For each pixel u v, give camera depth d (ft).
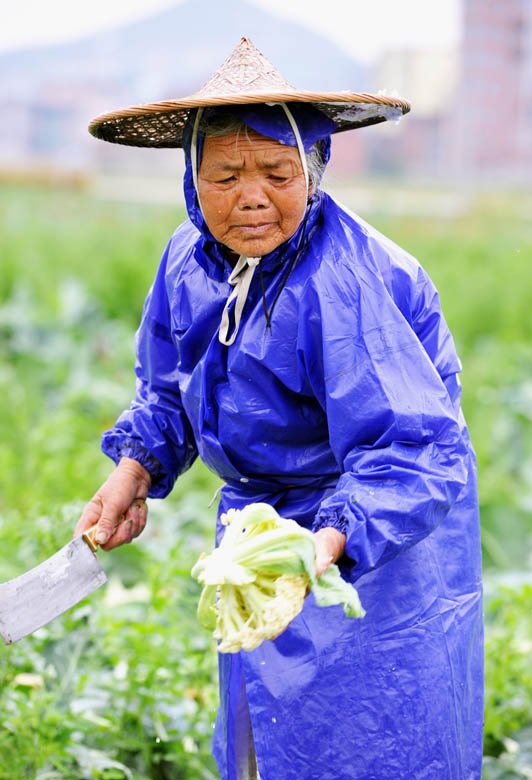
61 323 33.37
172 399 10.53
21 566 14.40
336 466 9.51
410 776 9.18
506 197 103.35
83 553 9.11
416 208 95.55
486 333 38.55
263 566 7.45
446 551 9.51
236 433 9.37
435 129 224.12
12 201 90.94
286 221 8.58
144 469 10.45
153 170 208.85
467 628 9.57
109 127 9.51
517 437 25.88
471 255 55.47
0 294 40.83
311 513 9.66
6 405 25.86
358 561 8.12
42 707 11.61
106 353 32.35
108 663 13.21
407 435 8.48
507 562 17.57
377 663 9.19
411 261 9.35
